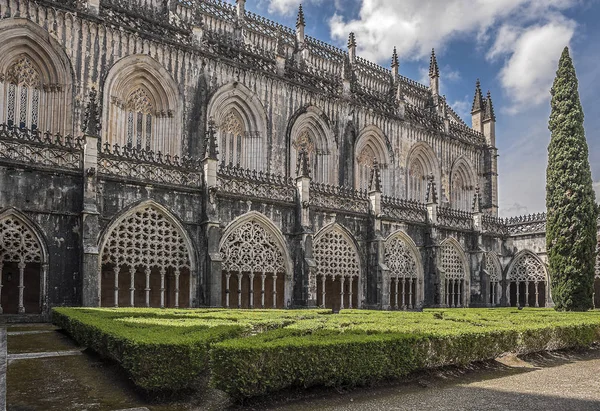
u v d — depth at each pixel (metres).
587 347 22.41
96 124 25.48
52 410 10.58
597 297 48.12
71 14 30.11
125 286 31.58
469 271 44.78
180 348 11.70
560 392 13.45
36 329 21.42
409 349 14.20
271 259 31.56
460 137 54.31
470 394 13.15
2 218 22.78
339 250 35.31
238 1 43.84
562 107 38.72
